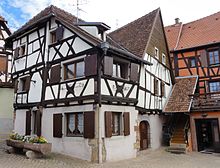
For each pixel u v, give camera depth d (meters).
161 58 15.91
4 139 14.55
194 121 14.70
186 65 19.33
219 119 13.88
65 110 10.97
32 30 13.55
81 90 10.32
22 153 10.45
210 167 9.76
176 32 21.84
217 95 15.48
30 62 13.48
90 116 9.77
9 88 16.73
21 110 13.76
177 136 14.23
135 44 14.11
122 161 10.15
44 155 10.09
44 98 12.09
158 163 10.08
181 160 11.04
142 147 13.10
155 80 14.62
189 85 16.69
